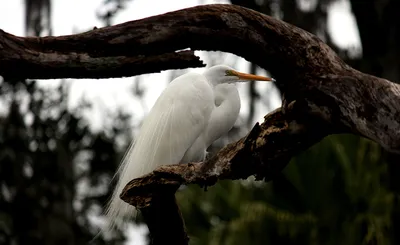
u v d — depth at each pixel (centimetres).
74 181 1422
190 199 1186
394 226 1088
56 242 1358
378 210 1086
